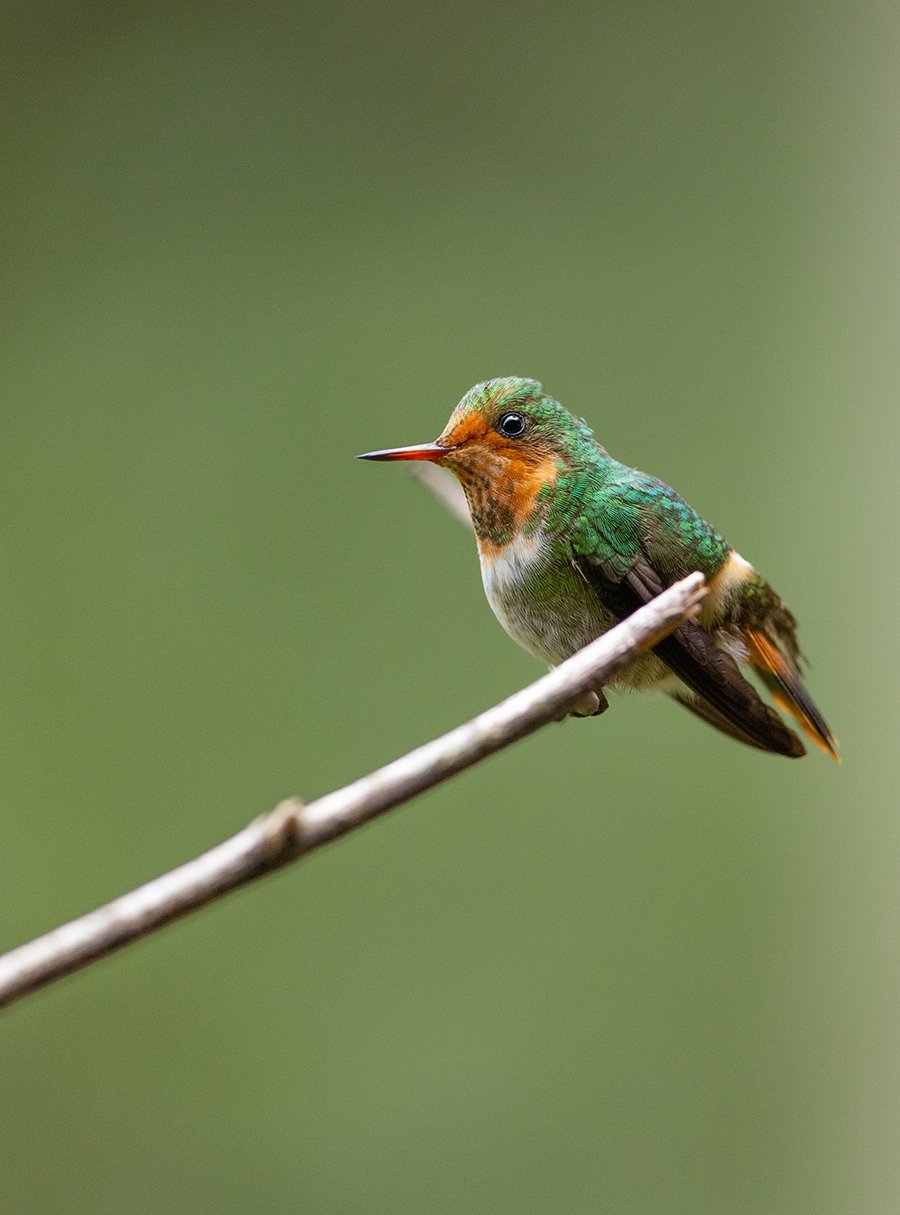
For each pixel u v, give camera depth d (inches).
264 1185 338.3
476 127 406.3
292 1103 343.3
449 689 368.8
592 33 410.6
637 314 390.3
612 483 224.7
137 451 381.4
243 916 360.5
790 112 398.9
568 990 352.2
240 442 382.0
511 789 372.2
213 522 377.7
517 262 394.9
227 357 389.7
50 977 87.2
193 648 370.0
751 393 382.6
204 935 358.0
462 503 242.1
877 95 387.5
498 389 226.2
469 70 410.0
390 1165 337.4
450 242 397.7
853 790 356.8
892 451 367.2
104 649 367.9
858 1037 343.6
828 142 392.8
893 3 389.7
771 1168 336.2
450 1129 339.3
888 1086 338.3
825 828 358.9
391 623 374.3
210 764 362.6
